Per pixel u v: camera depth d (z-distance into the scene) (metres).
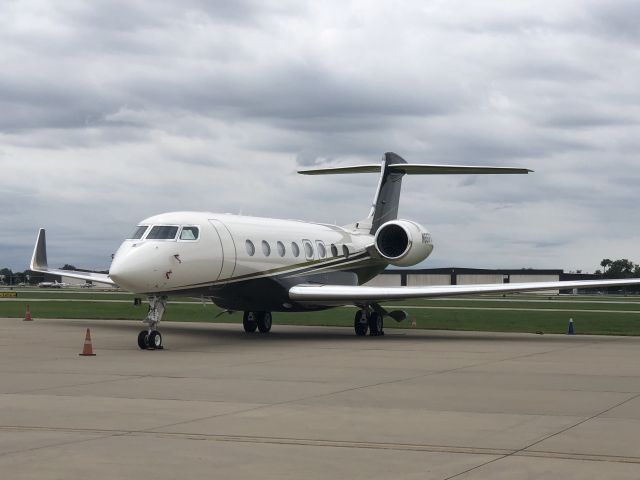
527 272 124.88
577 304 62.88
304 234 29.64
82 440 9.74
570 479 8.08
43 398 12.98
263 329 29.31
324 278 30.17
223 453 9.10
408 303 64.06
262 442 9.69
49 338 25.45
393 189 33.69
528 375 16.25
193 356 20.02
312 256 29.48
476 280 124.00
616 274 159.75
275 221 29.11
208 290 25.00
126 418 11.20
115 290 114.12
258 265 26.53
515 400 12.94
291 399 12.97
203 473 8.24
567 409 12.11
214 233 24.81
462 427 10.66
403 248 30.30
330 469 8.44
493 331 31.11
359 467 8.52
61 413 11.58
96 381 15.08
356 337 27.28
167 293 23.22
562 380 15.48
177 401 12.72
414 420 11.15
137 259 22.12
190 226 24.05
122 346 22.80
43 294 81.69
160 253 22.69
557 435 10.18
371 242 32.88
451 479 8.06
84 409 11.94
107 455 8.98
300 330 30.95
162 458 8.85
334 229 32.00
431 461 8.80
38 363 18.23
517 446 9.55
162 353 20.80
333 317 40.62
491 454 9.15
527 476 8.19
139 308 46.53
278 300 27.89
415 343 24.56
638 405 12.50
